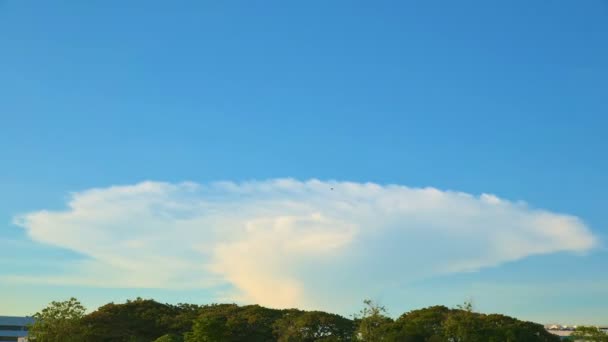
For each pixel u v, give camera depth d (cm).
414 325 8894
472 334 8412
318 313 9900
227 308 10800
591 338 8650
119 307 10181
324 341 8988
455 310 9800
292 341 9406
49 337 8219
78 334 8456
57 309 8488
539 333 9181
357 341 9044
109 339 9019
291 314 10156
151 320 9869
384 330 8881
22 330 14700
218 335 8238
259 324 9888
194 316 10188
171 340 8281
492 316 9319
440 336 8744
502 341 8350
